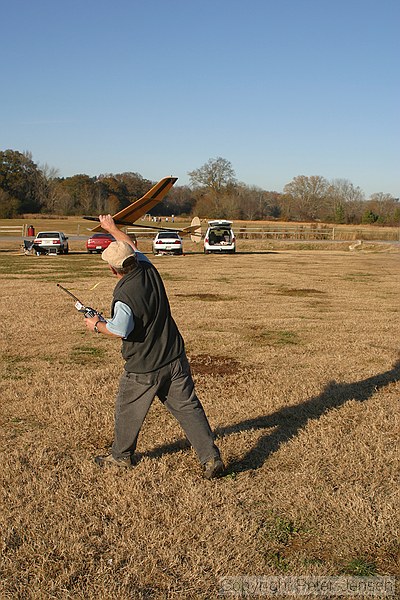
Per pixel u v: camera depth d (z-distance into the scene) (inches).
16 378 276.8
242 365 304.8
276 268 914.1
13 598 118.4
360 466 178.4
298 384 265.0
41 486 163.5
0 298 546.0
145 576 126.0
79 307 165.6
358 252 1391.5
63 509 152.2
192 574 126.1
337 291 631.8
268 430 208.5
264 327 413.7
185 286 659.4
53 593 119.7
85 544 136.9
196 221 1077.8
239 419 221.1
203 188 3533.5
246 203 3511.3
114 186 3836.1
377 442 196.5
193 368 298.4
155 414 226.2
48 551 133.0
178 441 199.3
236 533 141.5
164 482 167.5
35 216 3501.5
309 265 981.8
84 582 123.9
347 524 146.3
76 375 280.1
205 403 237.8
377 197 3395.7
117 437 173.9
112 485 164.6
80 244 1530.5
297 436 202.2
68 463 180.9
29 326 406.0
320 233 1868.8
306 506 154.7
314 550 136.6
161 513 150.8
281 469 178.1
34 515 148.9
